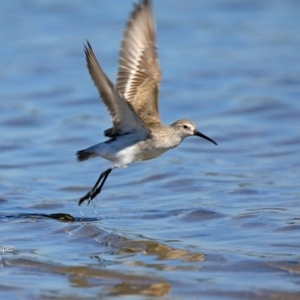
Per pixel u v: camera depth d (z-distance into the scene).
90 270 10.34
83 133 20.08
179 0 36.00
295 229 12.21
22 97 23.38
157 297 9.38
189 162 17.67
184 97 23.27
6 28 31.23
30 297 9.40
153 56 12.94
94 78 10.70
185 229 12.41
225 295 9.41
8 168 17.27
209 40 29.86
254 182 15.73
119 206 14.20
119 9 34.09
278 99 22.59
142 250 11.23
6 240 11.80
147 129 11.98
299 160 17.58
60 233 12.13
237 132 20.05
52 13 33.56
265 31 30.95
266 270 10.25
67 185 15.91
